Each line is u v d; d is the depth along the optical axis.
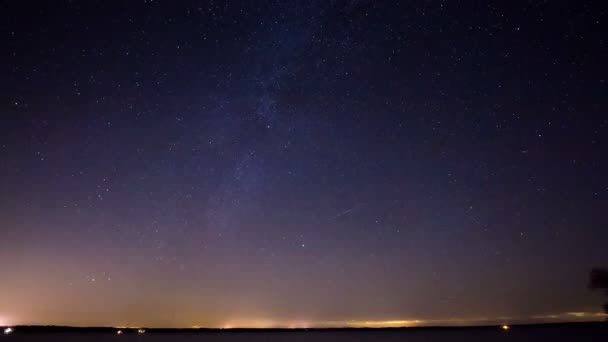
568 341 45.19
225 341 75.94
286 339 84.38
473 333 86.62
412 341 63.62
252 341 76.12
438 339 65.19
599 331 67.25
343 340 76.00
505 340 51.81
